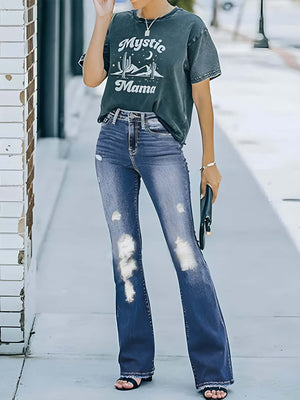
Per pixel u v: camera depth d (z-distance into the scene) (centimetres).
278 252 643
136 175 384
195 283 379
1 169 407
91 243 659
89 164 919
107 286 564
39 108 999
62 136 1019
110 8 372
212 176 383
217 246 652
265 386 401
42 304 525
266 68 1809
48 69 995
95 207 761
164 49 364
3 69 397
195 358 386
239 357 435
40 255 625
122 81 369
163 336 460
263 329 475
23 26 393
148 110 367
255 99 1399
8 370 415
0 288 422
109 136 378
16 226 414
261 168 916
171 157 372
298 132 1126
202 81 371
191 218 379
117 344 450
